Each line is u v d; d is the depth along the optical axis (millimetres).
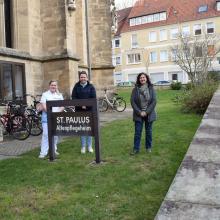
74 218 5539
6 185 7121
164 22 65250
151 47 66875
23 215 5734
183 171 6016
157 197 6148
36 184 7094
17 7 17656
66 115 8672
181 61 42062
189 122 13414
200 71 33531
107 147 9906
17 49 17281
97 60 24672
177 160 8172
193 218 4746
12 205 6137
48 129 8883
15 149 11008
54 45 18312
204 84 18344
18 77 16938
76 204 6043
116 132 12375
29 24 17766
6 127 13281
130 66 69500
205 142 7258
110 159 8633
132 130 12633
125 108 23016
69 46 18406
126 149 9547
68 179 7281
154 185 6711
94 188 6707
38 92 18109
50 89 9539
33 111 13969
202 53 40031
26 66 17391
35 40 18156
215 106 10445
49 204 6117
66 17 18156
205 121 8742
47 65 18375
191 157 6543
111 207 5855
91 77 24375
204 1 63719
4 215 5746
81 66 23438
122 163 8219
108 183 6910
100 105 22469
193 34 62094
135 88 9008
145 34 67500
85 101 8508
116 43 71500
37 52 18266
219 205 5004
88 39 22938
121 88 49438
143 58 67812
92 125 8445
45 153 9406
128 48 69688
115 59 71562
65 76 18062
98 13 24641
